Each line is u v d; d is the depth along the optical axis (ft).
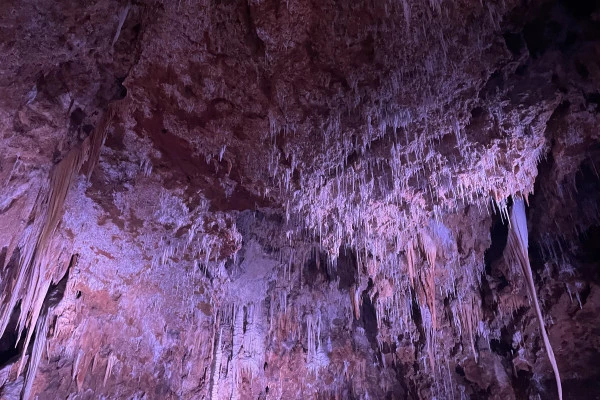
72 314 25.48
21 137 15.06
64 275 25.31
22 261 19.11
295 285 30.68
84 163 18.03
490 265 27.78
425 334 29.35
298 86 14.43
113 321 27.71
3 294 21.01
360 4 11.74
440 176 19.29
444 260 26.30
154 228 22.80
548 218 24.09
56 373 26.11
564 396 27.04
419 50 13.28
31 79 13.10
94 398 28.25
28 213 18.30
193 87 14.82
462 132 16.97
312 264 30.42
